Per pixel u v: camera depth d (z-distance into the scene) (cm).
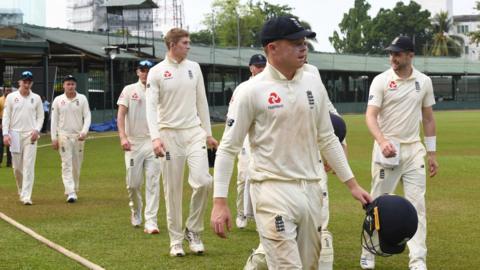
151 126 876
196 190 883
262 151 546
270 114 539
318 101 552
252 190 556
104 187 1554
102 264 831
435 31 11569
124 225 1093
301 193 542
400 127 816
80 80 3956
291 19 539
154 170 1047
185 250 914
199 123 910
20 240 965
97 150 2561
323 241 639
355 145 2720
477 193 1416
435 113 6353
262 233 546
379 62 7050
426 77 830
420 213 809
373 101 818
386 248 536
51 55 3850
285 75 545
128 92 1066
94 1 7619
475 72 7606
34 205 1300
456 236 999
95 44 4269
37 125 1336
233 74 5731
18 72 3023
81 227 1074
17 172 1341
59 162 2122
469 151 2409
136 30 4859
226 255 883
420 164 814
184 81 894
